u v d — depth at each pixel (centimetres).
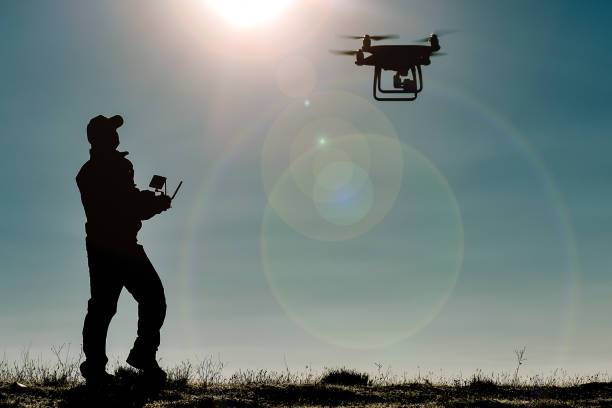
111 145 932
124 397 933
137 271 921
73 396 940
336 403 1085
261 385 1194
